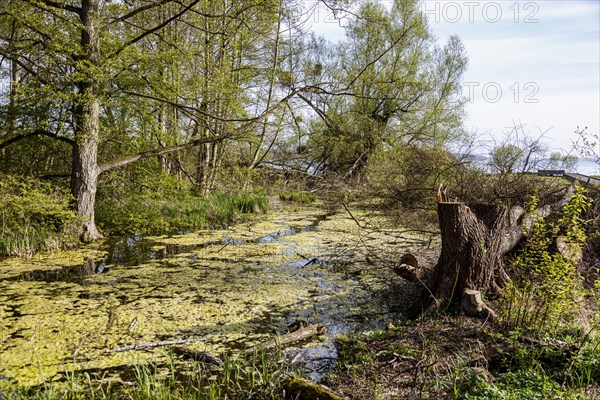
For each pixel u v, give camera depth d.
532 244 5.35
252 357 4.97
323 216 15.76
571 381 3.88
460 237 5.95
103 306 6.74
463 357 4.50
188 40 15.81
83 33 10.85
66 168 12.99
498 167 9.73
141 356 5.11
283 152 20.66
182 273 8.61
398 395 4.01
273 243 11.30
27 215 10.76
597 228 7.21
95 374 4.67
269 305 6.81
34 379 4.55
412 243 10.02
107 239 11.84
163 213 14.28
